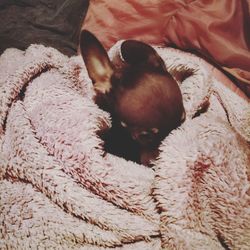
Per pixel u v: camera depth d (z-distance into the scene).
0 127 0.26
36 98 0.26
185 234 0.22
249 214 0.22
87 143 0.24
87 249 0.23
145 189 0.23
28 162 0.24
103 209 0.23
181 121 0.24
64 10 0.44
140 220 0.23
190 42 0.35
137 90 0.23
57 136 0.24
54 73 0.28
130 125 0.24
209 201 0.23
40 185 0.24
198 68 0.27
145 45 0.24
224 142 0.23
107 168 0.23
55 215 0.23
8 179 0.25
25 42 0.43
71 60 0.31
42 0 0.44
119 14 0.37
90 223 0.23
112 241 0.23
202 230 0.23
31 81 0.27
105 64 0.24
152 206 0.23
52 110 0.25
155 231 0.23
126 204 0.23
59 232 0.23
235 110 0.30
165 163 0.23
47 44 0.43
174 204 0.22
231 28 0.35
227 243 0.23
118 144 0.26
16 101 0.26
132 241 0.24
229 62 0.34
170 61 0.28
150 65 0.24
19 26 0.43
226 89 0.31
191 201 0.22
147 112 0.23
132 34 0.37
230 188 0.23
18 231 0.23
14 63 0.29
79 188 0.23
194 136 0.24
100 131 0.25
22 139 0.24
